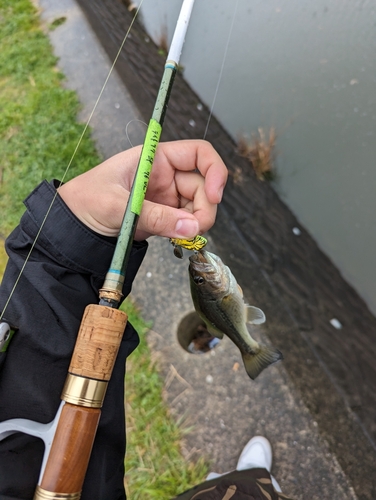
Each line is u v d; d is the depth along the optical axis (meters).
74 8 3.85
